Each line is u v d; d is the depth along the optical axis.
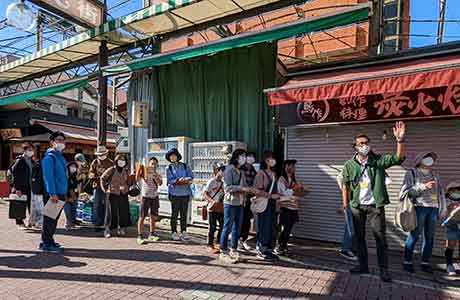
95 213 8.02
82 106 20.78
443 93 5.96
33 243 6.80
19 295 4.22
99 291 4.40
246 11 7.80
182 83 9.46
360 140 5.27
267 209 6.00
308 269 5.47
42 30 10.65
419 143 6.50
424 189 5.27
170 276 5.02
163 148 9.12
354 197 5.25
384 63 6.66
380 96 6.56
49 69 11.85
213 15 8.01
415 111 6.21
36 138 15.21
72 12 8.40
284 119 7.71
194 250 6.46
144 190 7.06
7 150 17.17
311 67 7.48
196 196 8.49
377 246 5.12
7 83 13.66
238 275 5.13
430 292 4.61
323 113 7.19
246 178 6.45
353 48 9.67
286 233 6.30
